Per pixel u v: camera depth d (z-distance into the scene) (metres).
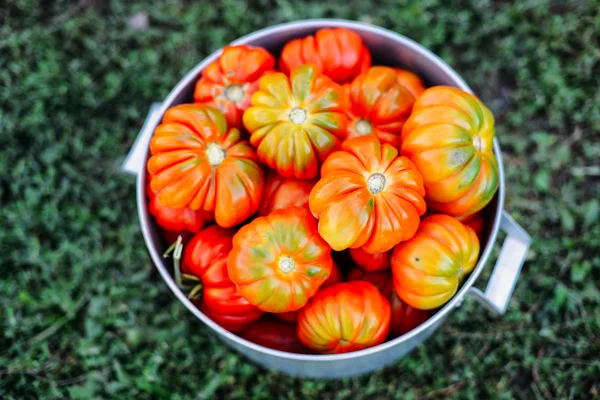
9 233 0.97
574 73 1.02
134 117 1.02
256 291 0.75
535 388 0.93
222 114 0.79
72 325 0.95
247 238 0.75
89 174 1.00
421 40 1.04
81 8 1.06
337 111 0.77
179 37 1.04
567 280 0.96
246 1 1.06
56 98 1.02
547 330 0.94
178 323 0.96
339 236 0.73
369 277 0.81
